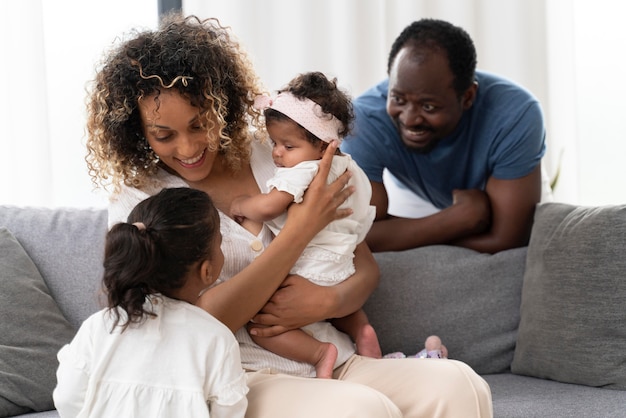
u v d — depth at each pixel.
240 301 1.87
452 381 1.77
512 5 3.38
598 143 3.46
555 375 2.35
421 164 2.77
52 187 2.90
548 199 2.93
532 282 2.45
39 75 2.86
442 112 2.61
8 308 2.19
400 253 2.56
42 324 2.21
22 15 2.84
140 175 2.01
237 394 1.65
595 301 2.31
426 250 2.58
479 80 2.75
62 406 1.66
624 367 2.25
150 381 1.63
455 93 2.61
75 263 2.36
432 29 2.61
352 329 2.11
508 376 2.44
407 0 3.30
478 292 2.52
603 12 3.43
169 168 2.06
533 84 3.42
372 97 2.80
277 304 1.94
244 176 2.08
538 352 2.38
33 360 2.15
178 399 1.63
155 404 1.63
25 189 2.87
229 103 2.03
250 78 2.11
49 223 2.41
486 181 2.76
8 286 2.22
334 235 2.02
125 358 1.65
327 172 1.98
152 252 1.64
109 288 1.64
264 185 2.07
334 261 2.01
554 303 2.37
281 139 2.02
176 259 1.68
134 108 1.93
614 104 3.45
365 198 2.14
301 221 1.94
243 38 3.14
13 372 2.11
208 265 1.73
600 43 3.44
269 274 1.89
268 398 1.74
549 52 3.42
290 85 2.05
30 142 2.86
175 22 2.04
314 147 2.03
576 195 3.43
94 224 2.43
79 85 2.97
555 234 2.44
